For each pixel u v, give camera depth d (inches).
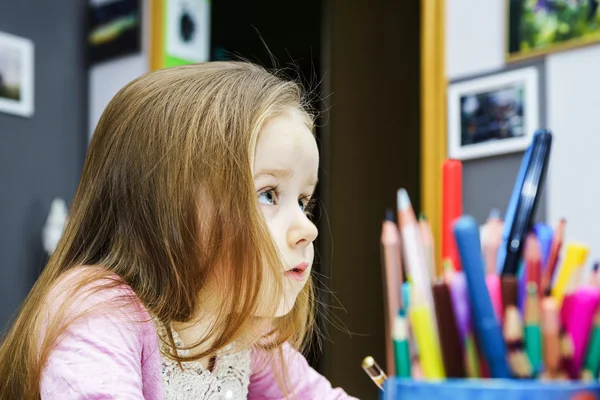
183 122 24.5
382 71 74.6
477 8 62.1
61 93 90.6
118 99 26.7
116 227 25.5
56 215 86.7
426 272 15.7
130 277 24.6
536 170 16.8
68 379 21.7
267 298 23.3
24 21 87.5
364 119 73.0
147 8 88.3
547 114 57.5
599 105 54.9
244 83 25.4
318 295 38.1
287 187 23.8
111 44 91.3
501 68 60.3
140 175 24.9
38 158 87.6
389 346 16.2
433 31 64.2
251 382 31.7
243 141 23.4
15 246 84.3
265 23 79.4
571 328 15.4
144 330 24.2
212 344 25.7
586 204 55.1
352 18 73.8
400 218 16.6
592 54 55.6
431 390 13.4
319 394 31.1
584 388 13.0
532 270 15.8
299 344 31.0
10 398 26.0
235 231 23.0
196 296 24.0
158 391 24.4
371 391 70.4
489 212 59.9
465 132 61.7
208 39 83.4
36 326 24.0
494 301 15.8
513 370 14.5
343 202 70.8
